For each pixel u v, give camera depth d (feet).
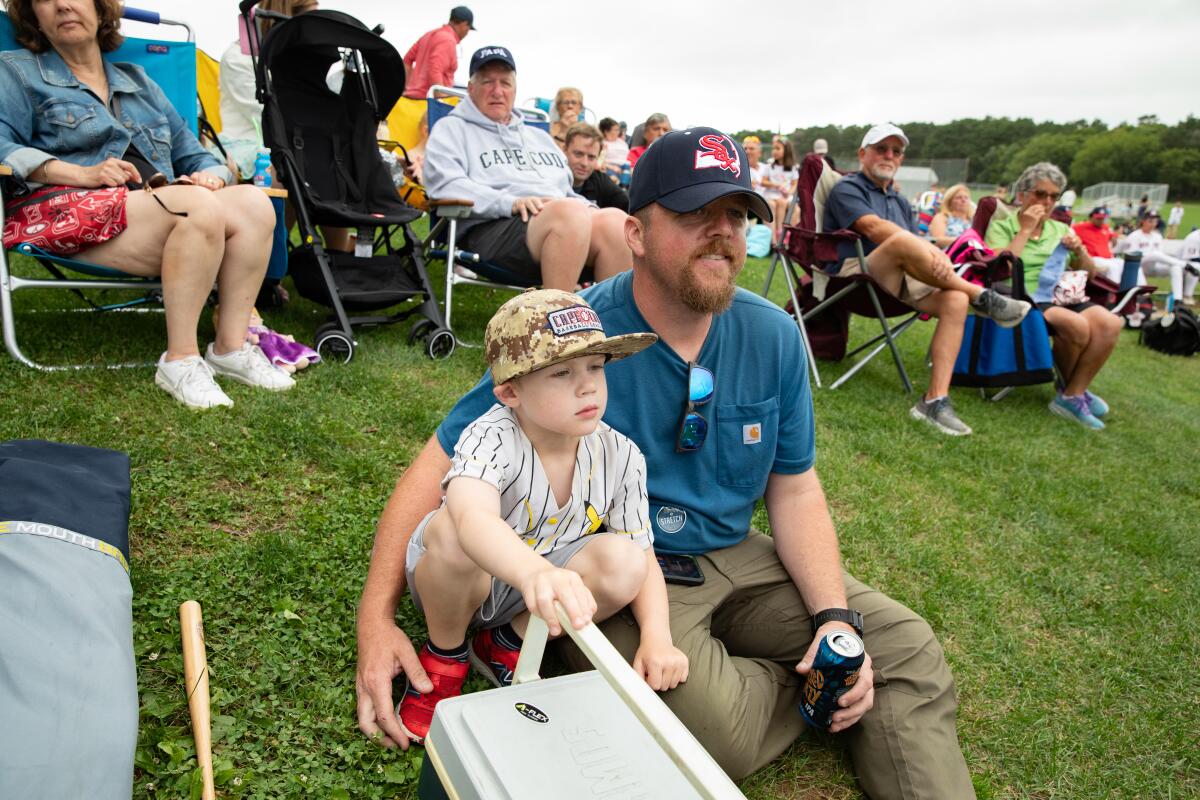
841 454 12.25
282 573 6.75
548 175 15.64
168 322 9.86
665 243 5.69
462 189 14.52
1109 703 7.33
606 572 5.41
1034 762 6.42
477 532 4.65
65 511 5.23
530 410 5.13
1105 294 18.15
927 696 5.75
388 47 13.41
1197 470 14.83
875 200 16.28
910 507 10.77
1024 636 8.25
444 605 5.29
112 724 4.02
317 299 13.14
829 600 6.14
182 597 6.23
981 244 16.71
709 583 6.29
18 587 4.47
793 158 36.42
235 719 5.32
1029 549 10.18
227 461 8.40
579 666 5.95
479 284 14.70
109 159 10.23
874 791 5.66
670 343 6.15
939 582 8.85
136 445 8.28
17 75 10.46
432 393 11.45
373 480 8.72
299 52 13.25
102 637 4.45
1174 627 8.77
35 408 8.71
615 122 31.94
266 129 12.76
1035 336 16.24
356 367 12.01
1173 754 6.77
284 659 5.90
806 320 16.93
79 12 10.54
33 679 4.00
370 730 5.39
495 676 5.99
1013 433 15.21
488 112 15.16
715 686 5.42
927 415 14.66
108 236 9.70
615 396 6.18
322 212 12.68
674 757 3.07
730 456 6.39
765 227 35.65
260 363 10.77
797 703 6.17
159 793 4.66
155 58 12.69
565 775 4.01
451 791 4.10
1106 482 13.26
